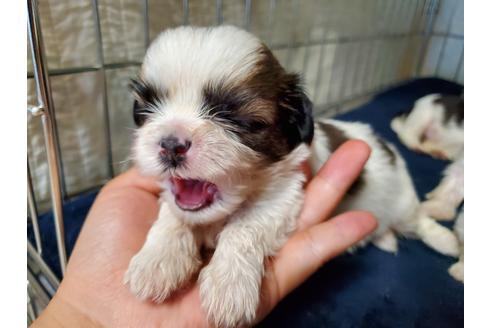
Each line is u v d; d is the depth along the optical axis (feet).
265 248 0.45
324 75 1.17
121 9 0.72
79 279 0.45
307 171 0.57
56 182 0.52
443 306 0.58
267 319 0.54
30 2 0.43
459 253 0.68
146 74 0.45
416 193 0.81
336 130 0.73
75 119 0.74
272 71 0.45
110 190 0.58
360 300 0.58
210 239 0.49
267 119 0.43
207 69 0.41
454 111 1.05
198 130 0.39
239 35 0.45
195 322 0.40
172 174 0.39
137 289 0.40
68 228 0.68
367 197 0.68
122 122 0.80
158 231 0.45
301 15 1.03
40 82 0.46
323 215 0.52
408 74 1.53
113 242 0.48
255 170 0.44
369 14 1.24
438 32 1.50
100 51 0.70
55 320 0.42
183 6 0.79
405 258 0.68
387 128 1.13
